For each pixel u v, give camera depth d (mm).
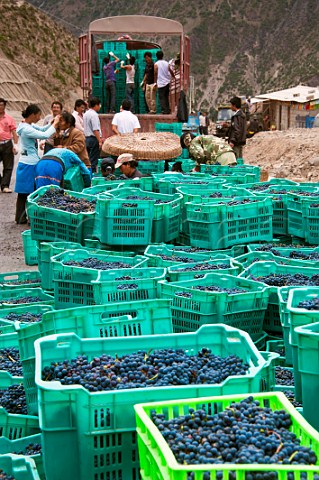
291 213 10234
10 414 5512
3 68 79375
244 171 15320
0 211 16234
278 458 3580
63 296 7754
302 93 60656
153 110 23281
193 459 3621
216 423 3906
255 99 62656
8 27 95125
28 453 5227
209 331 5125
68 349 4957
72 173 12734
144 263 8188
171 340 5098
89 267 7957
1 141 18797
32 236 9914
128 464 4359
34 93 83000
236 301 6895
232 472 3461
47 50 97562
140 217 9477
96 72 23516
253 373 4406
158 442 3686
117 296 7172
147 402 4305
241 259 8461
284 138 36500
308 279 7707
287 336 6359
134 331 5777
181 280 7664
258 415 3969
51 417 4309
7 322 7332
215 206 9359
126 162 13406
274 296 7152
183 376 4605
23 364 5598
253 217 9672
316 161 29219
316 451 3709
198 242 9609
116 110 25016
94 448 4316
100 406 4285
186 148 18156
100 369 4672
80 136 14375
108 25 23203
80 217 9703
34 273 9805
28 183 14445
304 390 4684
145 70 23734
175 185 12289
